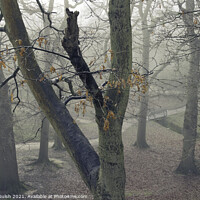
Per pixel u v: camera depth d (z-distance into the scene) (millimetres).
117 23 3967
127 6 3939
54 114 4520
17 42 4309
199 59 12672
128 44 4039
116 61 4074
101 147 4215
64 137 4496
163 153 17719
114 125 4062
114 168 4180
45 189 12164
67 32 3174
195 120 13406
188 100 13398
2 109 11117
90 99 3562
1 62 3594
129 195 11289
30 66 4340
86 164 4398
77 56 3414
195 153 16359
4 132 11297
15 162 11781
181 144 19484
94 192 4359
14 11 4250
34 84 4414
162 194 11195
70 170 14844
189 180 12836
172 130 23953
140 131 19109
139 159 16781
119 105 4102
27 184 12516
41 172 14250
